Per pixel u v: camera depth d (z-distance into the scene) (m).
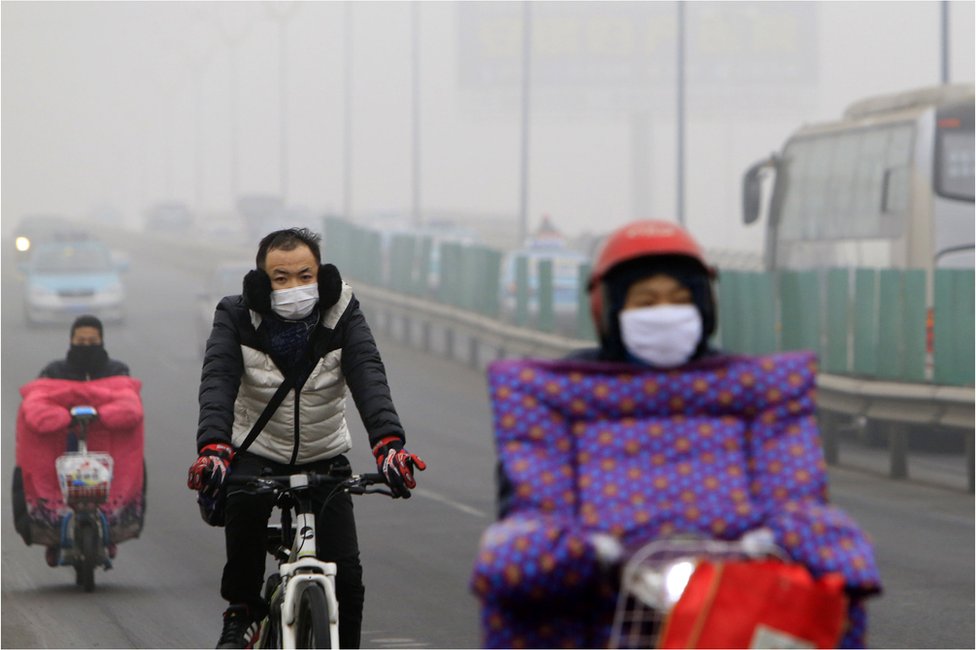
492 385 9.90
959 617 24.12
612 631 9.50
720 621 9.06
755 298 52.84
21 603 26.34
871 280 45.19
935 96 54.47
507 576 9.34
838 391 46.41
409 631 23.38
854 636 9.59
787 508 9.60
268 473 15.05
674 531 9.55
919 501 38.69
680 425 9.83
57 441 27.36
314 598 13.98
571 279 79.00
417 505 37.94
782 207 64.75
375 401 15.13
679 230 10.11
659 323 9.81
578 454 9.78
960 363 41.44
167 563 30.48
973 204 52.59
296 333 15.25
